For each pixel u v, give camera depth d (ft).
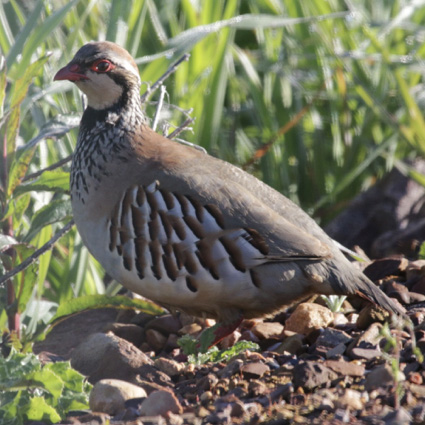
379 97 46.98
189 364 25.94
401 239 40.83
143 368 25.23
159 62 39.40
